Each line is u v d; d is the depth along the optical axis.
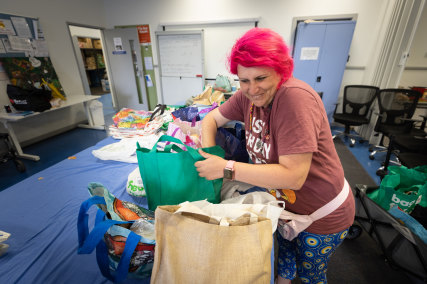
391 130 2.60
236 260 0.48
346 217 0.74
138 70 4.88
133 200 0.97
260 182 0.57
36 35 3.31
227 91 3.49
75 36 4.54
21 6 3.11
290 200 0.75
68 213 0.90
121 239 0.58
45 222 0.85
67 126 3.95
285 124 0.54
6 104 3.01
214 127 0.99
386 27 3.10
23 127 3.24
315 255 0.81
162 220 0.50
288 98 0.54
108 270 0.62
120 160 1.30
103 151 1.31
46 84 3.39
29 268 0.67
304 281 0.91
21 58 3.12
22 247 0.74
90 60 7.64
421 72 3.48
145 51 4.69
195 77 4.46
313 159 0.62
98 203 0.64
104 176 1.15
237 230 0.49
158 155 0.73
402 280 1.27
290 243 0.94
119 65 4.92
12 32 3.00
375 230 1.26
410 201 1.24
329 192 0.68
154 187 0.80
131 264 0.59
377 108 3.19
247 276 0.48
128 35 4.55
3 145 2.46
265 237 0.51
